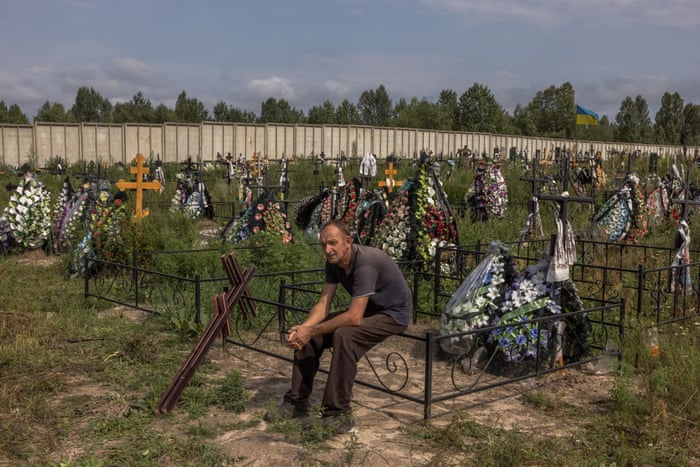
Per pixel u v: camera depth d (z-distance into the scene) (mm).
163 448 4406
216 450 4352
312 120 99938
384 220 10273
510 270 6344
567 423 4969
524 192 19719
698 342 6805
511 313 6055
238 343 6445
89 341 6883
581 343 6234
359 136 47969
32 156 37188
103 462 4191
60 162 33281
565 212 6066
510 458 4270
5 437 4508
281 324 7070
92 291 9234
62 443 4504
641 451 4367
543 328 6039
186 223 14039
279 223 11961
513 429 4832
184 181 19188
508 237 12828
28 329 7176
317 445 4480
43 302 8594
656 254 11227
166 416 5000
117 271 9938
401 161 37625
